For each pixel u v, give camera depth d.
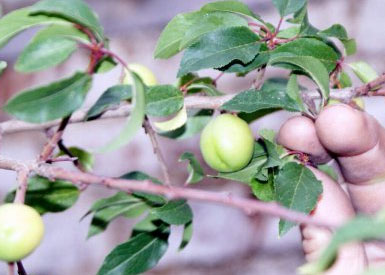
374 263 0.55
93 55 0.45
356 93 0.53
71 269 0.89
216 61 0.49
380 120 0.87
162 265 0.88
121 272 0.51
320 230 0.52
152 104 0.50
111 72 0.95
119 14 0.97
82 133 0.93
